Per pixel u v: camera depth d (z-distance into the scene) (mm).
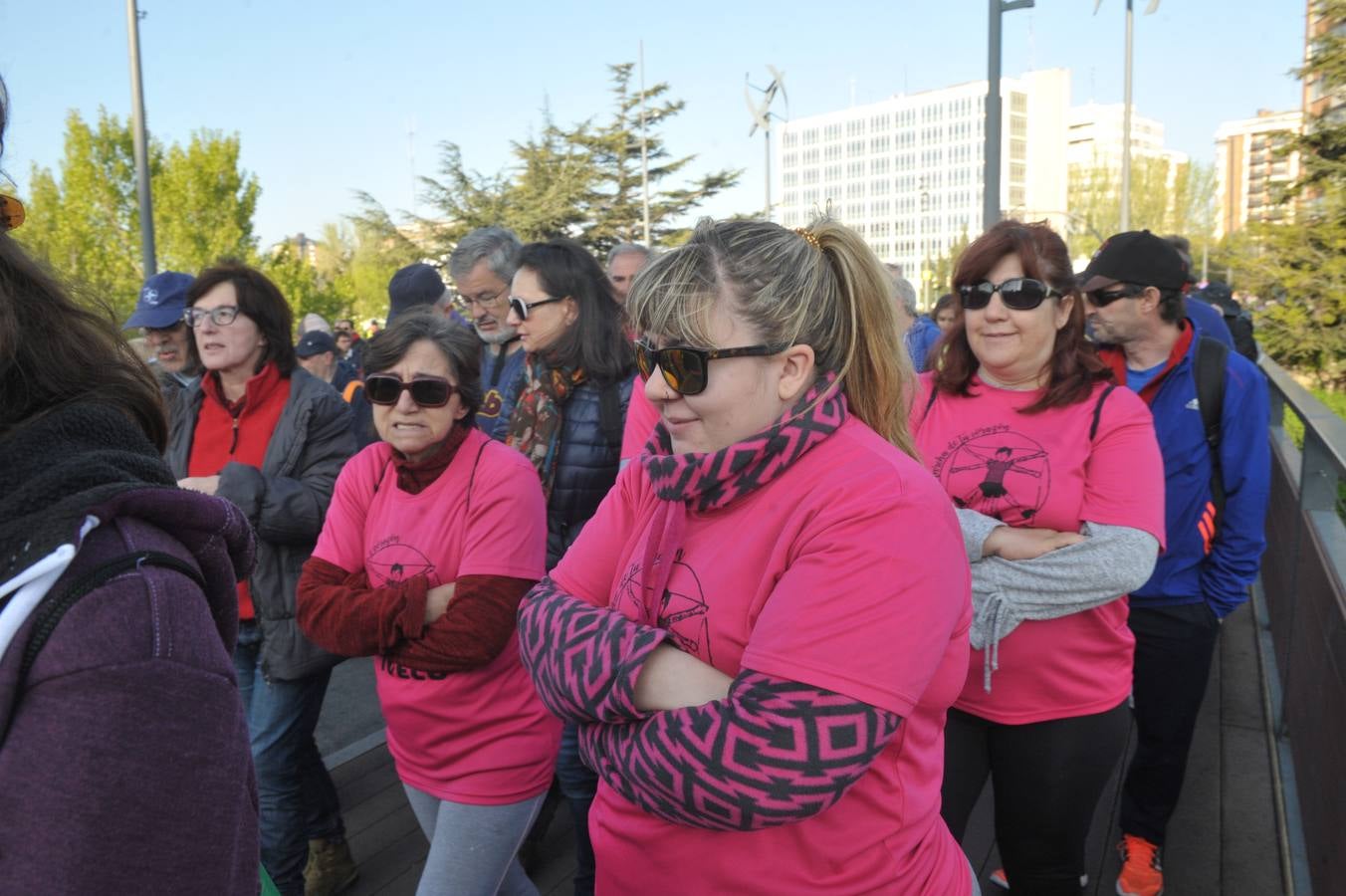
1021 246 2195
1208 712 4008
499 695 2156
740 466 1280
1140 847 2775
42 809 682
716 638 1304
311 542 2740
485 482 2221
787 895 1270
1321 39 21297
